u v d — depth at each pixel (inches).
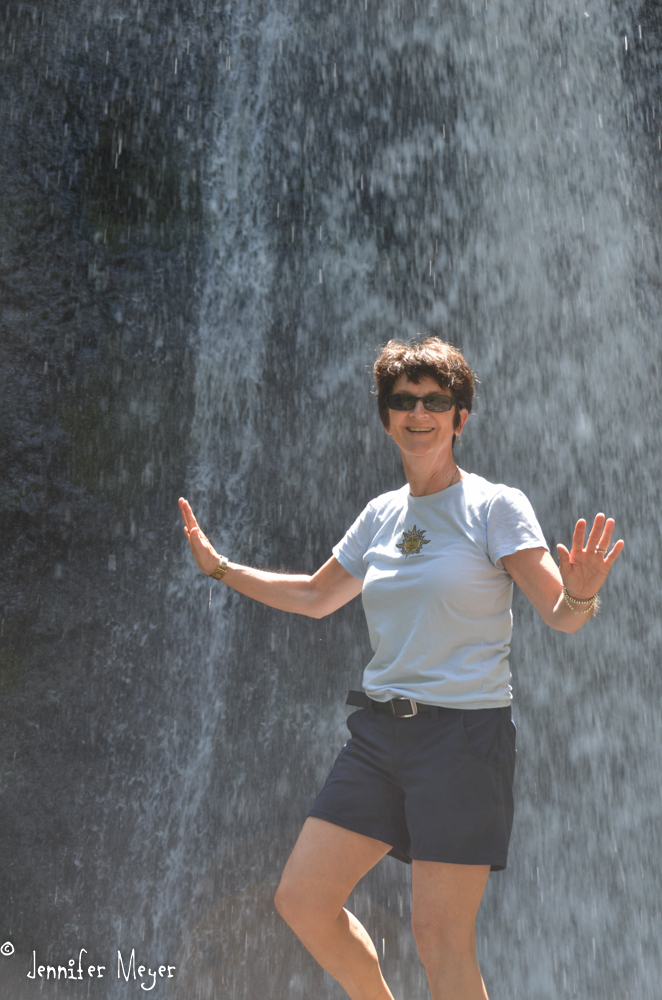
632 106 273.7
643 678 248.4
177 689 224.4
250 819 224.7
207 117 250.1
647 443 257.3
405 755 68.9
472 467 258.8
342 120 266.4
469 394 76.0
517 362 266.8
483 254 271.1
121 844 211.0
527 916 221.6
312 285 257.8
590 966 217.5
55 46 231.1
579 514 259.6
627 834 234.7
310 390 253.6
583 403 264.7
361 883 209.2
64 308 224.8
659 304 262.5
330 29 267.0
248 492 242.7
